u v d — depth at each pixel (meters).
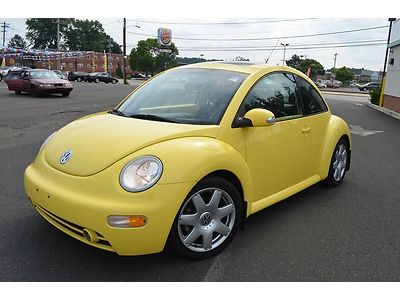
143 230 2.70
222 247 3.28
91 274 2.92
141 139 2.98
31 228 3.65
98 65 101.44
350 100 31.03
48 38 115.25
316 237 3.68
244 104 3.49
